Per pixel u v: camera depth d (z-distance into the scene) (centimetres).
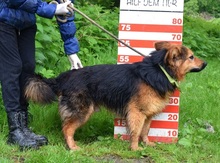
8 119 509
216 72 768
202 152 514
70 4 504
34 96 510
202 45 909
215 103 638
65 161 474
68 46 525
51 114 554
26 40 512
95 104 520
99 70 519
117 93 514
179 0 523
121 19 527
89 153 501
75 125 513
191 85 669
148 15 526
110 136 538
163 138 536
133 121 512
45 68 638
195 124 576
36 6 487
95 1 1051
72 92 512
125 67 521
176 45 514
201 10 1814
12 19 492
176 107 534
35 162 472
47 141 513
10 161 476
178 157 502
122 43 521
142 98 511
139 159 497
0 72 503
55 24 702
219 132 557
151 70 512
